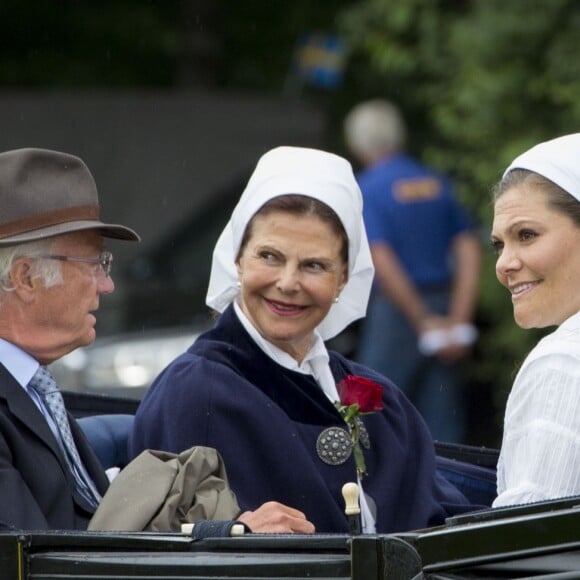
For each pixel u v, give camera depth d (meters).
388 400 10.62
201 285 24.66
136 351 22.55
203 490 9.03
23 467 8.95
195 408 9.65
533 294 8.99
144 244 25.64
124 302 24.05
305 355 10.24
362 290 10.54
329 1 34.41
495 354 23.64
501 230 9.06
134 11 34.38
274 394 9.93
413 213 21.70
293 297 9.76
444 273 21.92
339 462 9.88
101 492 9.66
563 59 23.33
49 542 8.06
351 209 9.86
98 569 7.94
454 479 10.94
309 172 9.77
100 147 27.53
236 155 27.38
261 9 34.62
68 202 9.49
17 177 9.39
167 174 27.08
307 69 31.38
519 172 9.06
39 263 9.34
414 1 25.86
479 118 23.92
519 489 8.34
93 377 22.17
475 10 24.66
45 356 9.48
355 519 8.39
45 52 34.28
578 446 8.29
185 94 29.02
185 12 33.84
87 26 34.28
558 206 8.89
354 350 23.28
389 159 21.95
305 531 8.88
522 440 8.53
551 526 7.21
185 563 7.83
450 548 7.37
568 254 8.91
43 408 9.48
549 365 8.47
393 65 26.19
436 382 21.98
